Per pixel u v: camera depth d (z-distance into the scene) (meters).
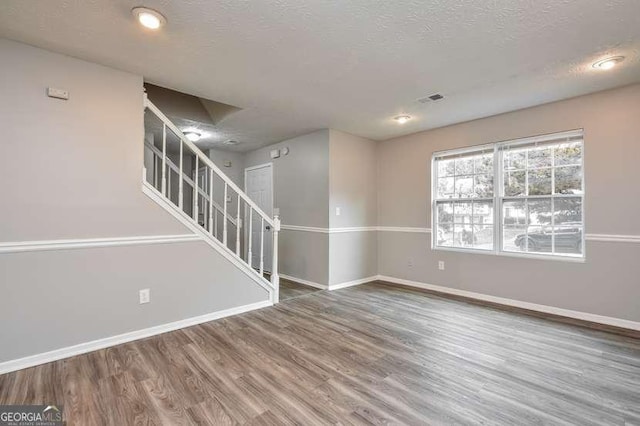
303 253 4.98
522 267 3.73
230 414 1.80
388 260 5.15
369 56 2.49
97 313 2.64
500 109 3.71
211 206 3.45
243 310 3.60
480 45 2.33
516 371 2.28
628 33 2.16
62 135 2.49
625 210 3.07
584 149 3.29
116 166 2.73
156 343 2.75
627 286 3.06
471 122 4.14
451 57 2.51
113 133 2.71
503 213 3.93
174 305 3.07
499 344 2.73
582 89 3.14
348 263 4.82
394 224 5.06
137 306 2.85
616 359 2.45
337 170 4.66
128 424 1.72
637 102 3.01
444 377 2.20
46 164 2.42
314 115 3.96
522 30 2.13
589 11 1.92
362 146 5.03
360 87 3.09
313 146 4.79
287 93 3.26
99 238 2.65
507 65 2.64
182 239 3.13
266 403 1.91
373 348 2.66
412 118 4.06
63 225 2.49
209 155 6.09
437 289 4.52
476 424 1.72
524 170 3.77
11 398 1.94
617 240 3.11
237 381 2.15
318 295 4.29
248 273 3.65
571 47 2.35
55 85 2.46
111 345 2.69
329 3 1.86
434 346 2.70
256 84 3.03
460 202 4.33
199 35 2.21
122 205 2.77
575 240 3.41
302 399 1.95
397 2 1.84
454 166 4.41
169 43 2.31
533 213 3.70
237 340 2.82
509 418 1.77
